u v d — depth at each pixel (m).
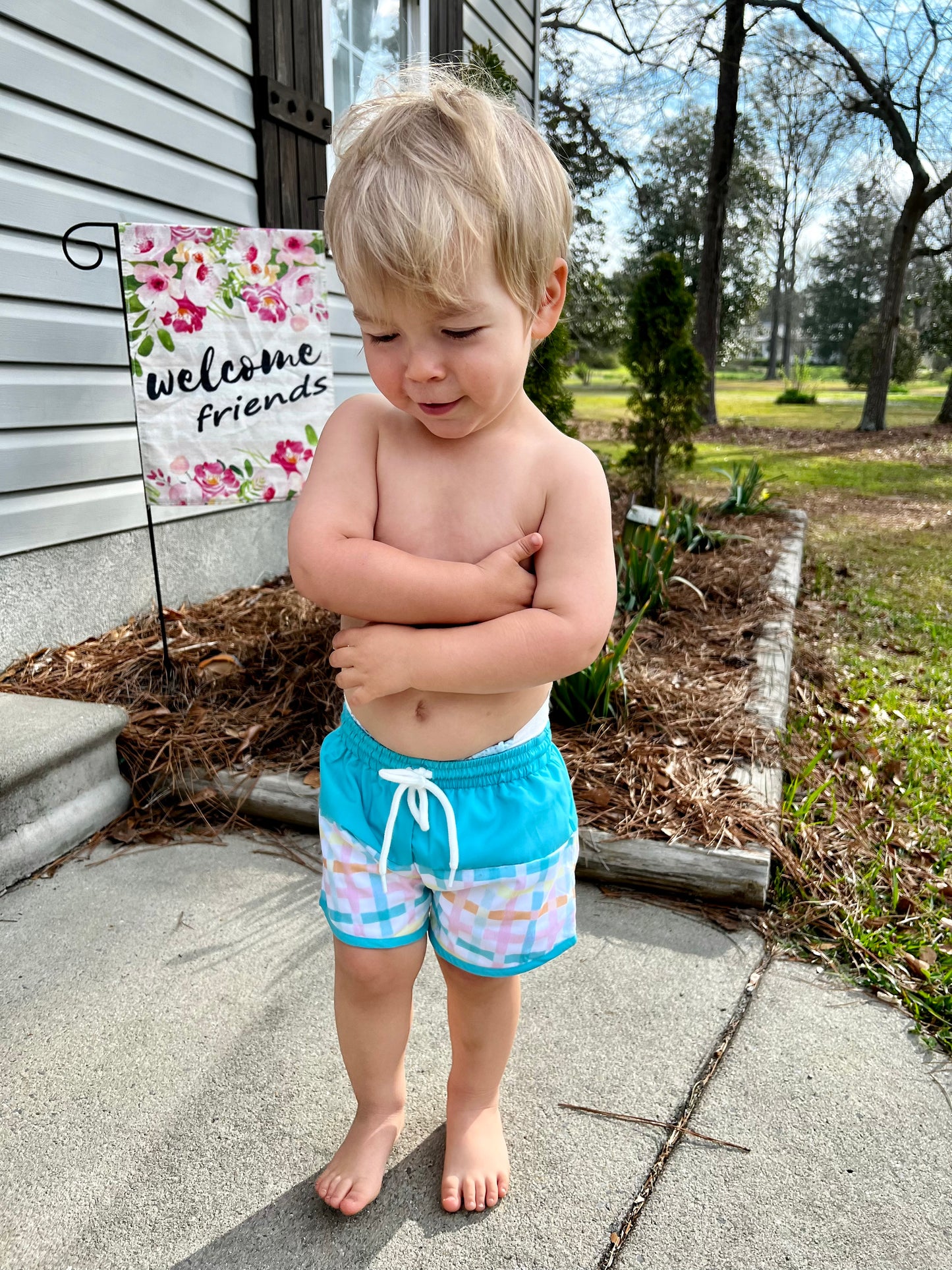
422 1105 1.50
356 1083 1.37
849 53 16.05
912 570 5.95
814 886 2.14
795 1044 1.67
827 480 10.47
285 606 3.58
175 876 2.16
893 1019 1.76
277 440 2.87
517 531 1.14
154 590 3.48
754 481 6.93
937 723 3.33
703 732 2.71
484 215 0.95
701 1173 1.38
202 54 3.46
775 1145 1.44
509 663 1.09
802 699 3.50
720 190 16.25
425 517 1.16
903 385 31.48
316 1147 1.42
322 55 4.18
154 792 2.45
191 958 1.86
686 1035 1.69
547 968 1.86
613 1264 1.23
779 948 1.96
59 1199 1.32
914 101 16.20
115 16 3.02
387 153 0.96
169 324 2.68
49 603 2.99
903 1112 1.52
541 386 5.47
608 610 1.12
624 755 2.55
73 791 2.29
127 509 3.31
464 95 1.03
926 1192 1.37
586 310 17.77
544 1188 1.35
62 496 3.02
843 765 2.95
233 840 2.33
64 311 2.96
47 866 2.19
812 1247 1.27
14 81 2.67
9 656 2.85
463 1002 1.33
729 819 2.23
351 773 1.25
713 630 3.79
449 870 1.20
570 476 1.13
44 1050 1.61
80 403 3.05
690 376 6.77
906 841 2.42
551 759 1.26
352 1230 1.28
